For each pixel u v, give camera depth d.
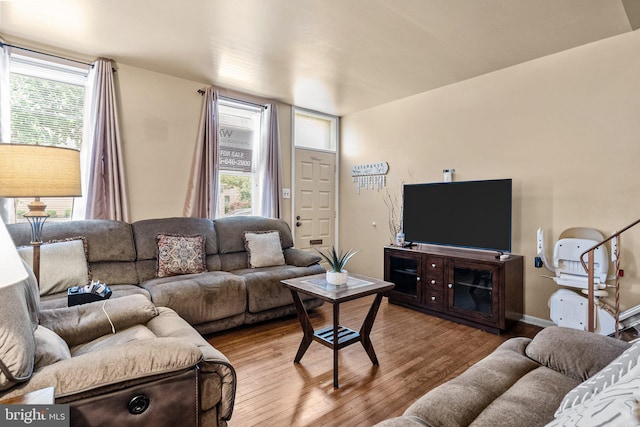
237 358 2.51
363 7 2.34
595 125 2.87
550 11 2.38
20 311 1.07
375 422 1.79
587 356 1.36
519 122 3.32
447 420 1.06
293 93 4.22
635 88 2.68
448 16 2.44
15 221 2.86
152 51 3.07
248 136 4.39
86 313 1.78
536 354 1.48
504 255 3.23
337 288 2.37
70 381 1.06
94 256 2.86
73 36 2.80
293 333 3.01
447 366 2.40
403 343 2.80
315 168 5.04
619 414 0.61
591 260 2.51
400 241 4.03
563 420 0.77
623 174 2.74
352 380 2.20
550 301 2.95
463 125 3.76
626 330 2.61
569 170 3.01
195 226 3.54
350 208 5.14
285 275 3.31
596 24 2.56
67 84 3.14
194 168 3.78
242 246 3.79
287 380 2.20
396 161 4.49
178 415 1.25
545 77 3.14
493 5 2.30
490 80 3.52
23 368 1.00
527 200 3.27
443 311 3.42
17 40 2.83
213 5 2.34
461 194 3.49
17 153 1.76
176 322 1.90
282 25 2.59
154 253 3.21
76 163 2.00
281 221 4.24
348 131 5.17
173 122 3.67
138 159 3.46
